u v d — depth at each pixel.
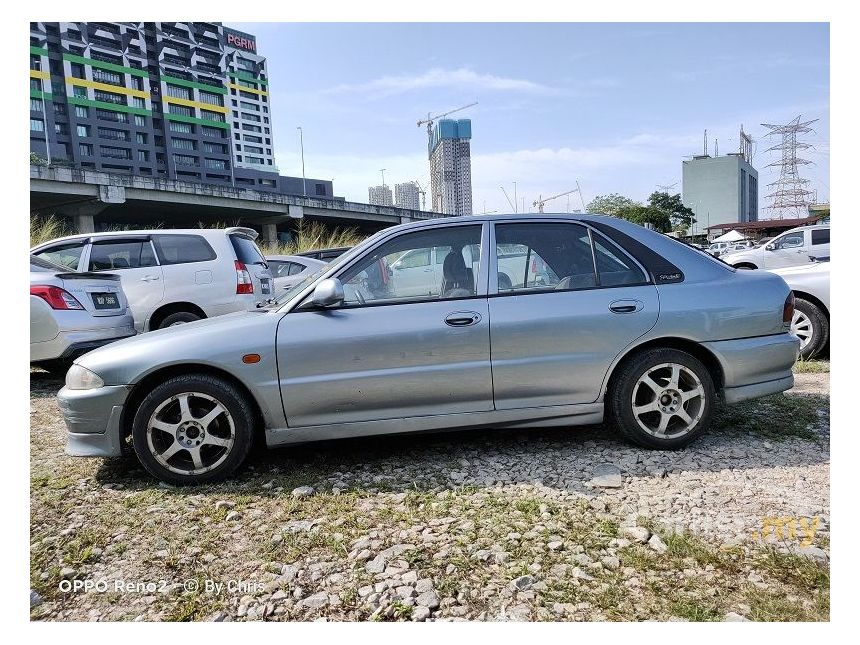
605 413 3.91
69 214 41.50
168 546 2.83
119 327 6.38
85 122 84.38
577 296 3.67
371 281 3.66
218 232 7.60
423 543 2.75
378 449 3.98
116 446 3.51
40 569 2.67
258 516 3.09
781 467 3.44
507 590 2.39
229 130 104.06
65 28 81.38
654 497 3.12
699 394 3.70
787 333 3.84
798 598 2.28
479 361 3.57
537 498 3.15
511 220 3.83
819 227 13.82
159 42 93.00
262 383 3.46
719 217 124.00
